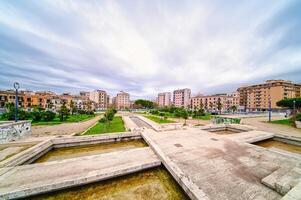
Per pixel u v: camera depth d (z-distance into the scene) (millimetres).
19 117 20078
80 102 75562
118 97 117875
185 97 108062
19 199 4570
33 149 8305
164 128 15250
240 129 15789
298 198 3525
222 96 83438
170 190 5344
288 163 6371
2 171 5699
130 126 18125
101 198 4949
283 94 67938
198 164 6281
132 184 5719
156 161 6852
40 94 61438
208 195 4250
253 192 4418
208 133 12578
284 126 18688
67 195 5012
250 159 6820
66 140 10617
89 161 6738
